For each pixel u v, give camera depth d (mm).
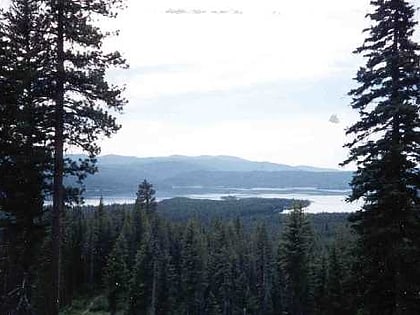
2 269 23938
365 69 17750
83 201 18547
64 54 17219
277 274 70750
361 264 18203
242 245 87688
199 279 75188
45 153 17703
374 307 17984
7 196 20078
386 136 17516
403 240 16859
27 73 16797
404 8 17281
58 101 17188
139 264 68188
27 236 21375
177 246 87125
